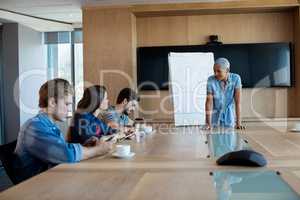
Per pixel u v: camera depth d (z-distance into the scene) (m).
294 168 1.63
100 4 5.71
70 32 7.51
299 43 5.52
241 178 1.47
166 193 1.27
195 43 5.97
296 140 2.50
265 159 1.76
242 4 5.48
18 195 1.27
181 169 1.65
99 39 5.86
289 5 5.43
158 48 5.96
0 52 6.83
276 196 1.24
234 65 5.82
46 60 7.61
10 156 1.94
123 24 5.80
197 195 1.25
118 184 1.40
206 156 1.97
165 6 5.66
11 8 5.75
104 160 1.90
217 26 5.93
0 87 6.86
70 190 1.33
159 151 2.16
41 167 1.92
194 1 5.55
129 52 5.81
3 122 6.86
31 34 7.17
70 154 1.86
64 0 5.37
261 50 5.79
